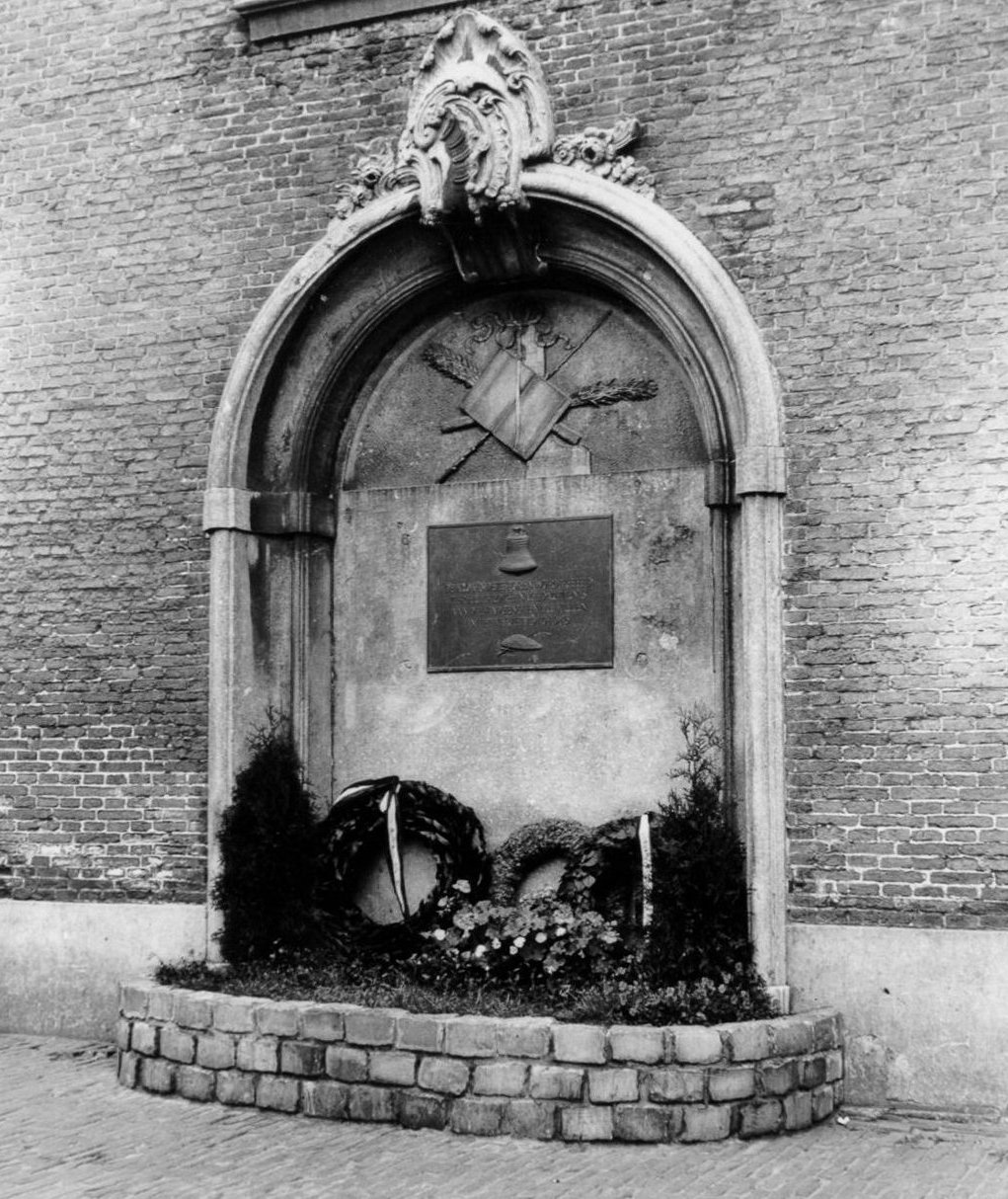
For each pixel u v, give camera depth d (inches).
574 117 393.4
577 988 361.7
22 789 435.5
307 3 418.6
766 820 357.1
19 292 447.5
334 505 432.5
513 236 398.9
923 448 355.3
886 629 354.9
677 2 385.4
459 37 398.6
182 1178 296.4
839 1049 346.9
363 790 409.4
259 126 425.7
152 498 429.4
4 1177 296.5
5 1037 422.9
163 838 420.5
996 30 356.8
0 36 451.8
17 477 443.8
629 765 398.0
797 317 367.9
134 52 439.8
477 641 416.2
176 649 423.8
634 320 408.8
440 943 382.0
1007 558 346.9
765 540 363.3
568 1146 319.6
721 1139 320.8
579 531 408.5
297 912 400.8
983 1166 303.9
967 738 347.3
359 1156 312.2
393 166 408.8
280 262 421.4
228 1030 353.1
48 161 446.6
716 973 352.2
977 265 354.0
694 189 379.9
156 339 432.5
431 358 428.1
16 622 440.5
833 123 368.5
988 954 342.0
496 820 409.7
